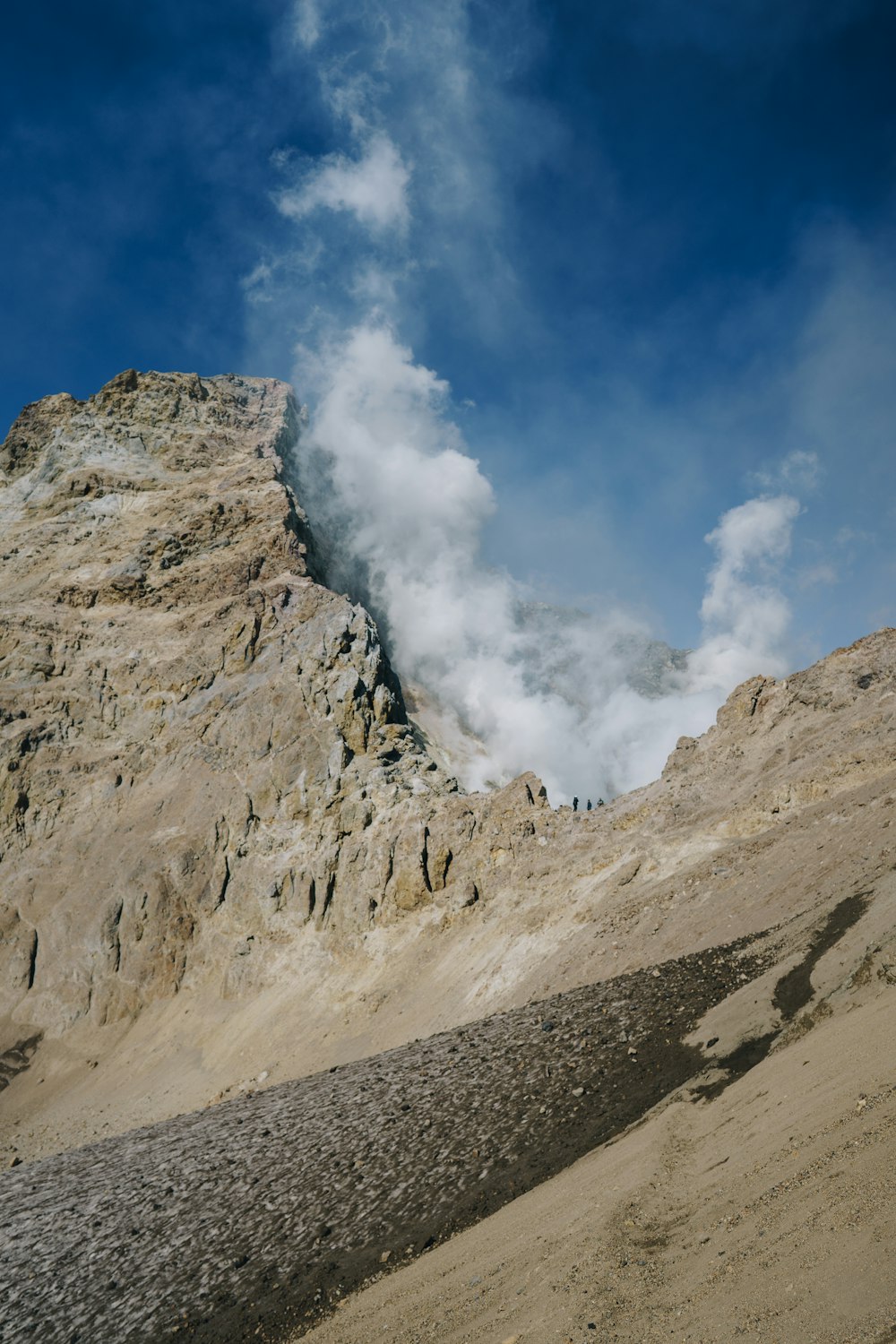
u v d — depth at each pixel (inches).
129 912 4480.8
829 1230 528.4
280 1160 1726.1
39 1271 1611.7
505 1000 2691.9
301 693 4948.3
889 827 2047.2
